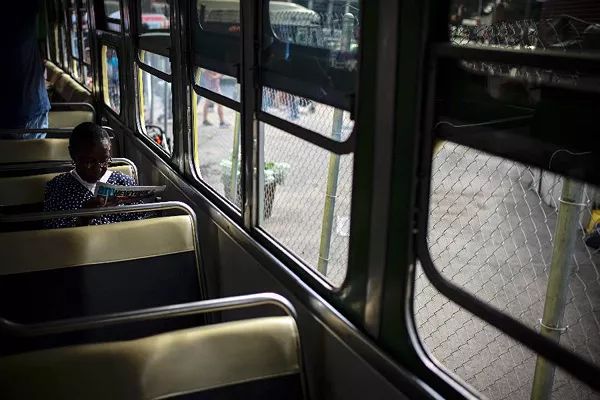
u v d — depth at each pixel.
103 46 5.58
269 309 2.39
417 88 1.41
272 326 1.76
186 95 3.34
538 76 1.16
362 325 1.75
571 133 1.11
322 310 1.92
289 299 2.19
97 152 2.93
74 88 6.77
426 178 1.45
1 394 1.45
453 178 3.99
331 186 2.47
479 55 1.24
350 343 1.78
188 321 2.54
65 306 2.36
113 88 5.83
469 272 3.86
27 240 2.33
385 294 1.62
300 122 2.09
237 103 2.63
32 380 1.49
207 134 9.12
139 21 4.27
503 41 1.41
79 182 3.02
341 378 1.87
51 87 7.78
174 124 3.63
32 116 5.05
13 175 3.88
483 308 1.34
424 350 1.56
